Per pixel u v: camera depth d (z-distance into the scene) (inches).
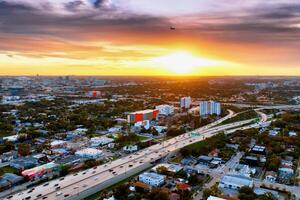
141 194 6638.8
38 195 6250.0
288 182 7485.2
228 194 6658.5
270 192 6574.8
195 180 7406.5
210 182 7504.9
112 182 7268.7
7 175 7642.7
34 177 7780.5
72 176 7455.7
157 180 7180.1
